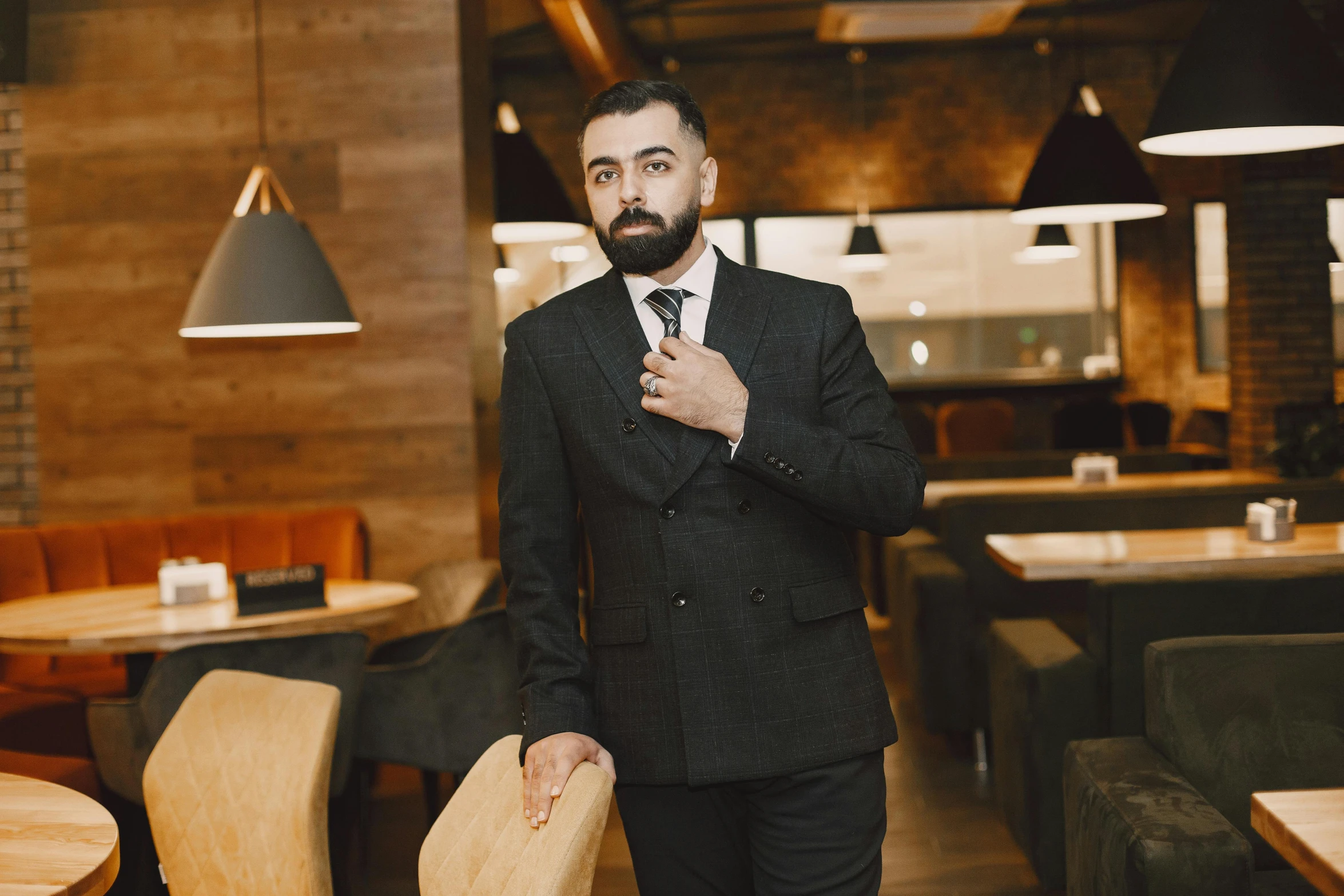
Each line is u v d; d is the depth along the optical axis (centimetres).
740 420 139
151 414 470
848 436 151
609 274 162
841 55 955
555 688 152
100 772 279
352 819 332
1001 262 970
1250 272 676
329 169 463
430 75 461
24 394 475
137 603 351
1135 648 284
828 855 149
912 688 431
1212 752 220
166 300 469
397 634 425
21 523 478
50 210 471
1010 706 308
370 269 463
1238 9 300
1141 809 200
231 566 441
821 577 152
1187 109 300
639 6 808
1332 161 700
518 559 157
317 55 463
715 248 160
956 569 417
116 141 468
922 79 956
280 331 362
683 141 144
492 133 520
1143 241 953
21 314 474
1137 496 432
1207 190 937
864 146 960
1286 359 674
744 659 147
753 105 959
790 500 151
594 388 152
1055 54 952
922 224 970
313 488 467
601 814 129
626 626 151
